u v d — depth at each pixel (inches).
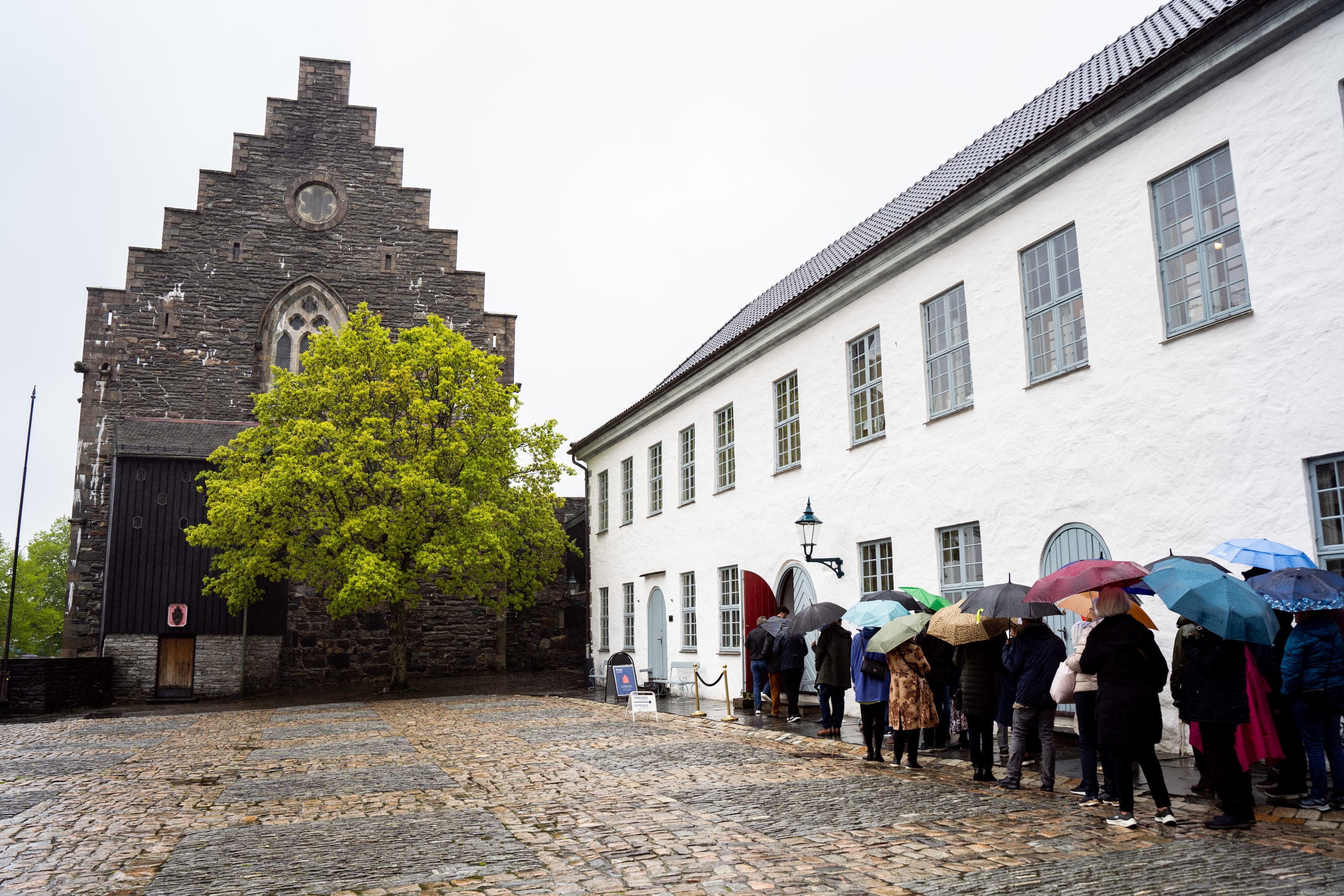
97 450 1218.0
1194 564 275.0
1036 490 470.3
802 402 699.4
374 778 405.1
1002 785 343.3
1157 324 406.6
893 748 454.3
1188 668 272.4
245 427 1231.5
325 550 986.1
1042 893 208.5
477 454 1035.9
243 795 369.1
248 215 1326.3
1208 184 391.5
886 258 592.7
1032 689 331.6
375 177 1381.6
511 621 1385.3
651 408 984.9
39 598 2337.6
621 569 1077.8
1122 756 269.3
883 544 604.7
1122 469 419.8
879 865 238.4
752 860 247.3
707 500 852.6
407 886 230.7
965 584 526.3
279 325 1318.9
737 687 776.9
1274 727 270.1
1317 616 274.1
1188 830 263.6
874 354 623.8
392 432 1005.2
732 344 783.1
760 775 385.4
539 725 612.1
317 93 1376.7
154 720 761.0
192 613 1056.2
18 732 673.6
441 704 815.1
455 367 1055.6
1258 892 203.5
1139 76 406.0
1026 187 483.2
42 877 249.9
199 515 1082.7
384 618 1273.4
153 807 351.3
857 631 599.2
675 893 219.5
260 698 1028.5
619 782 375.6
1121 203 429.4
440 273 1391.5
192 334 1280.8
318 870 247.6
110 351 1248.8
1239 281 374.9
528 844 272.1
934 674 432.5
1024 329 487.5
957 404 540.7
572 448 1254.3
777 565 725.9
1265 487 355.6
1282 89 358.0
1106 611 277.6
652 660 968.9
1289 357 349.1
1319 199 342.3
